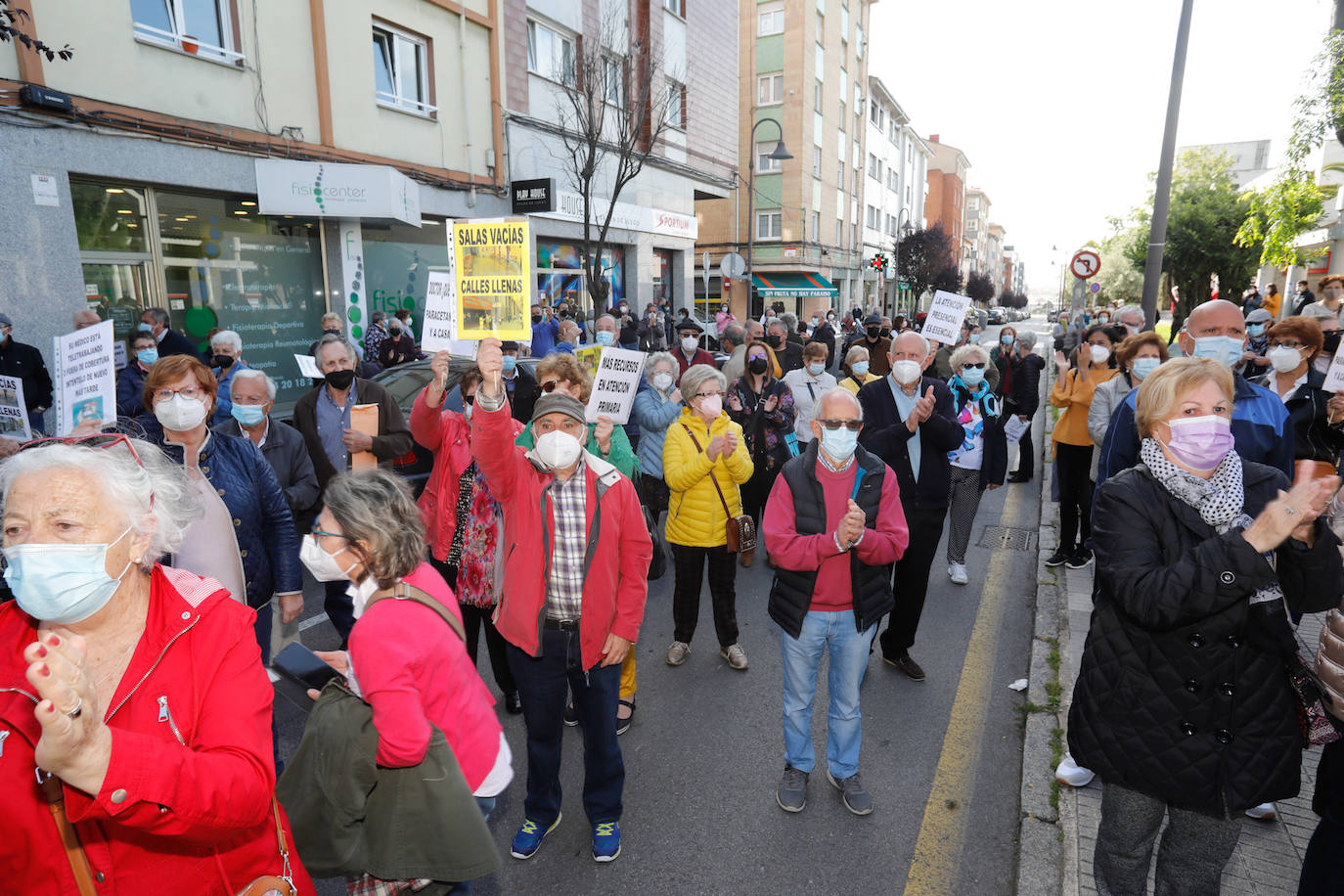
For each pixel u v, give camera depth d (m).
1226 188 24.95
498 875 2.79
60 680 1.08
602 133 16.11
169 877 1.40
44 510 1.34
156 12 8.90
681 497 4.32
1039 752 3.44
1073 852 2.79
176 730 1.38
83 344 3.03
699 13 21.06
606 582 2.70
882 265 31.38
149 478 1.50
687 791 3.29
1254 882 2.61
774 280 36.38
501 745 2.09
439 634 1.91
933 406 4.16
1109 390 4.99
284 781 1.80
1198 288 26.22
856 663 3.09
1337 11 8.29
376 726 1.74
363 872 1.80
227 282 10.29
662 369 5.46
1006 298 94.25
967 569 6.13
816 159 36.25
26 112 7.72
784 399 5.94
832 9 36.47
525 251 2.43
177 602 1.46
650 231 19.45
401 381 6.28
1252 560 1.80
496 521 3.51
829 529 3.03
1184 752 1.98
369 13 11.59
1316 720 1.95
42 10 7.80
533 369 6.27
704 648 4.73
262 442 3.80
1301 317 4.25
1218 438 1.94
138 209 9.12
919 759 3.54
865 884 2.76
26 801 1.28
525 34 14.88
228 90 9.72
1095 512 2.17
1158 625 1.93
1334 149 17.89
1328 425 3.90
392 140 12.27
